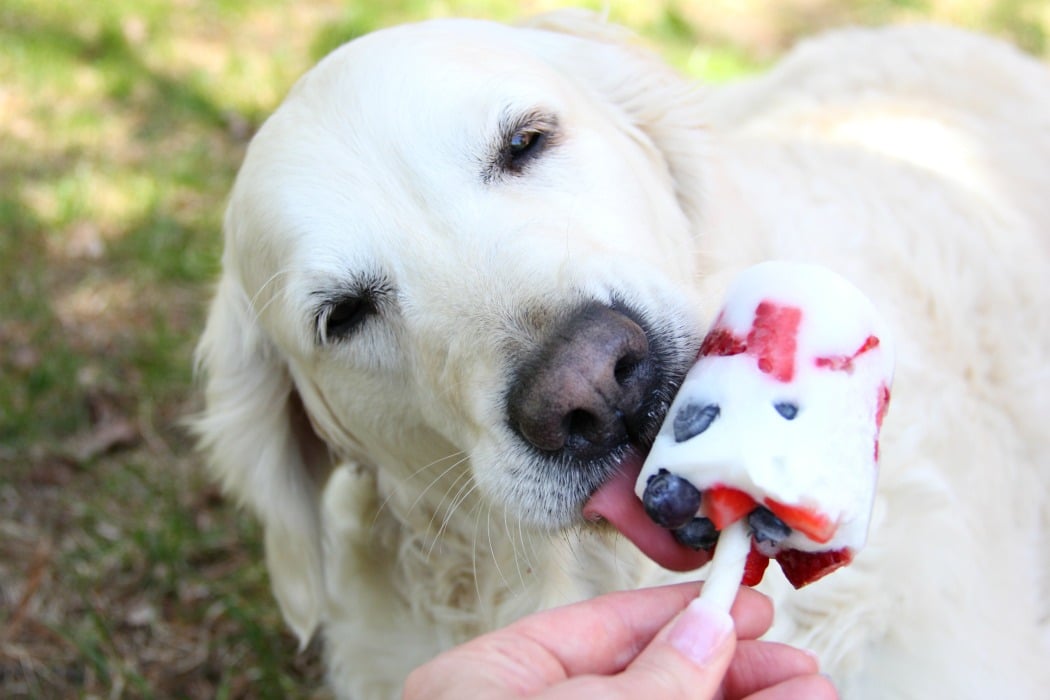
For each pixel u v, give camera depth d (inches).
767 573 20.0
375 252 18.2
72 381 33.9
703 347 15.3
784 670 15.4
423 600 22.3
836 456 14.2
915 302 24.0
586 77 22.0
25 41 53.5
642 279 16.9
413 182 18.3
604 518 16.7
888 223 25.2
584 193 18.8
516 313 16.8
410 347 18.5
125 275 38.9
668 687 13.2
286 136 19.3
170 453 32.2
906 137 28.9
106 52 53.2
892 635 20.0
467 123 18.4
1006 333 25.6
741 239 22.4
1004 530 23.1
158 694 25.9
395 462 20.8
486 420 16.9
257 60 52.8
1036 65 32.9
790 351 14.6
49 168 44.6
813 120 30.1
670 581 20.7
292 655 26.7
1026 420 25.1
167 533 29.1
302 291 18.8
